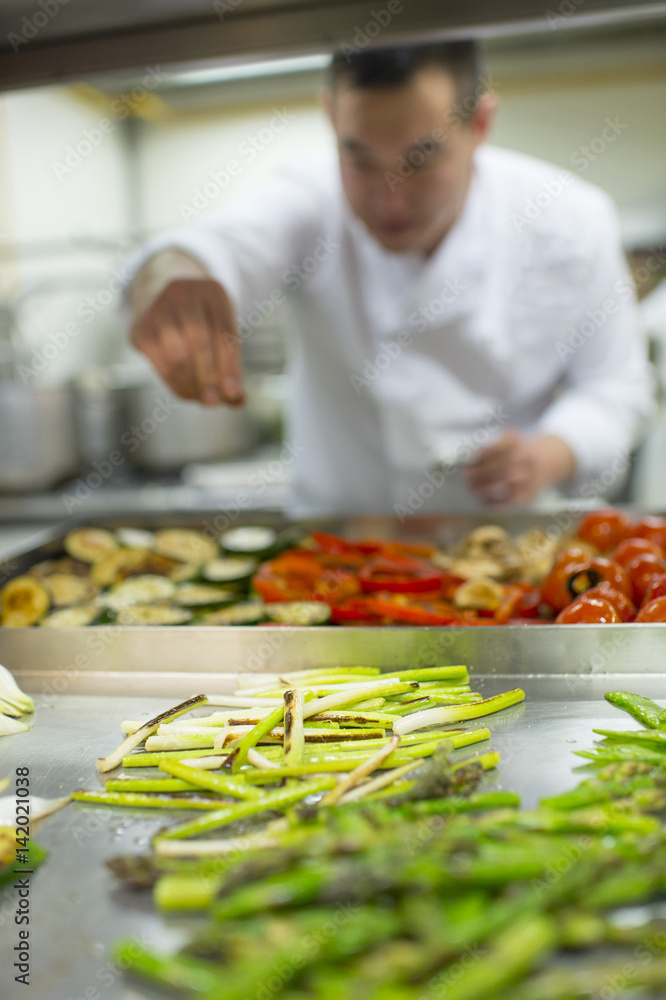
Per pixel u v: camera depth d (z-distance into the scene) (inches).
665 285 127.3
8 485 115.7
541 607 56.4
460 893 25.3
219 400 66.3
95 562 69.6
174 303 66.4
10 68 58.2
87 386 123.6
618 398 89.1
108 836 32.4
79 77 59.0
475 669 47.3
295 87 144.1
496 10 50.5
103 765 37.4
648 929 24.6
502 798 32.3
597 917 25.3
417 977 22.1
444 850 26.4
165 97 148.1
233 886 26.2
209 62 56.7
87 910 28.0
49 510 115.7
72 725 42.9
